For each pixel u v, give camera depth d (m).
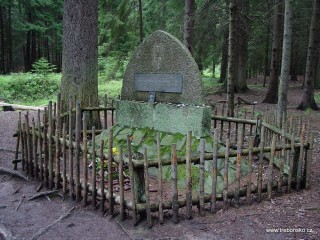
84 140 4.47
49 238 3.81
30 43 31.97
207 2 12.50
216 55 21.31
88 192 4.70
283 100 8.67
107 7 16.02
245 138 7.87
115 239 3.79
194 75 5.82
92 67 8.30
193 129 5.77
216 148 4.22
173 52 6.04
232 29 8.79
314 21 13.91
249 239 3.72
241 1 13.38
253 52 26.06
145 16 17.09
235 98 18.06
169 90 6.13
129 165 3.91
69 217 4.31
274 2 15.57
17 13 26.84
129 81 6.73
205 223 4.08
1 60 29.22
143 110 6.42
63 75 8.29
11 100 15.86
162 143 5.90
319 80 23.88
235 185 4.94
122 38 17.19
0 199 4.87
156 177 5.55
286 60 8.56
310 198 4.77
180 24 16.33
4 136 8.53
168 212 4.36
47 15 27.88
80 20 8.04
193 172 5.32
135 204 3.99
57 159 5.04
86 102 8.24
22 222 4.19
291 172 4.95
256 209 4.44
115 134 6.54
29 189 5.21
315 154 7.20
